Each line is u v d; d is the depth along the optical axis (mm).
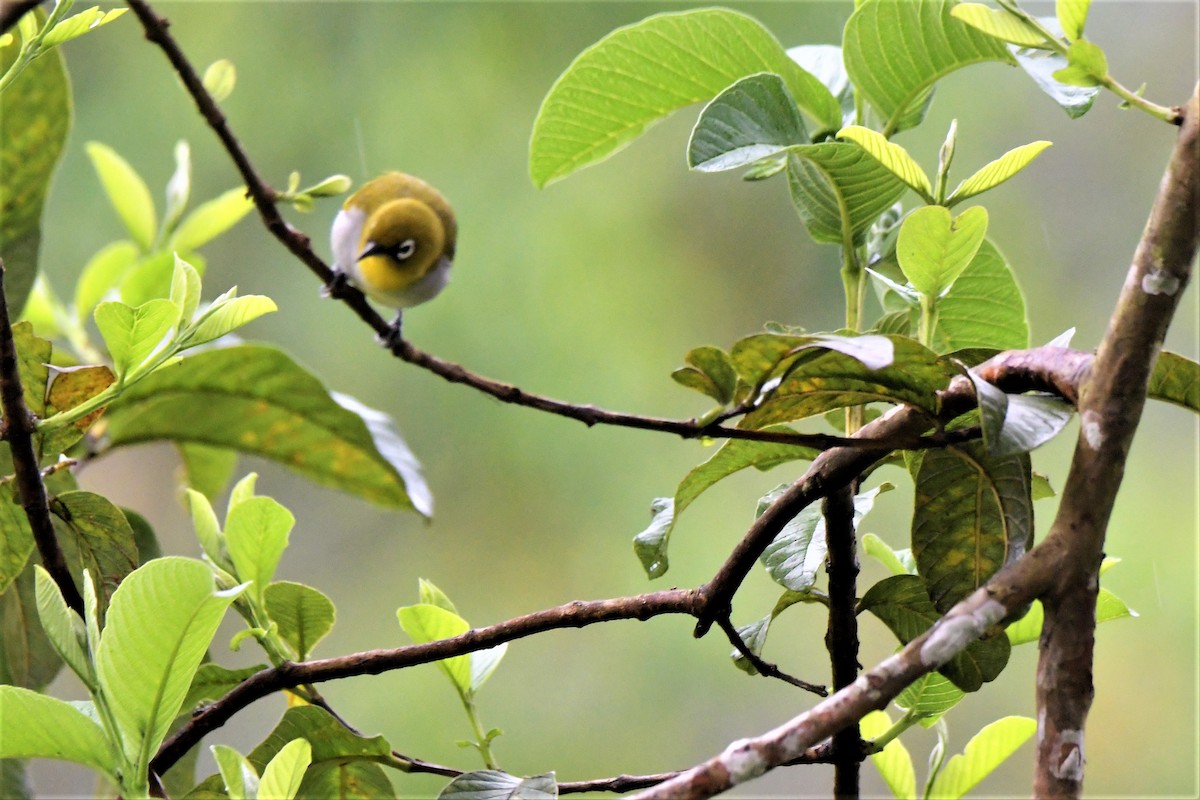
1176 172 2107
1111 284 11492
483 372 11484
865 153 2922
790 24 11844
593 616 2709
